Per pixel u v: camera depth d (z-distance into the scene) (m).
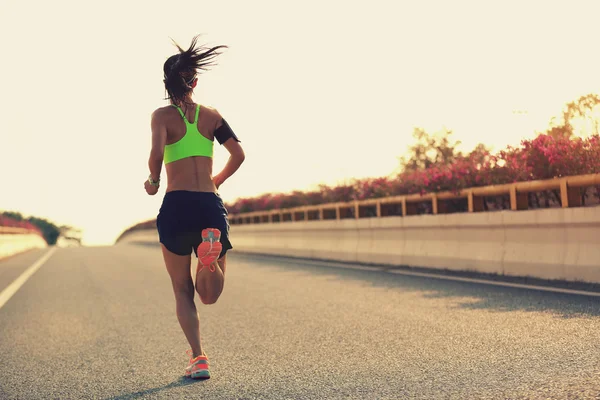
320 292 8.66
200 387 3.99
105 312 7.69
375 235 13.25
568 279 7.86
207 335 5.82
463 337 5.00
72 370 4.70
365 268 12.20
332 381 3.91
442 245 10.79
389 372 4.04
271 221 21.19
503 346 4.55
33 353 5.40
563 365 3.85
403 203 12.36
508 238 9.09
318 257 16.25
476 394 3.38
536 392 3.32
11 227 29.77
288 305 7.53
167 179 4.18
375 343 5.01
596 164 8.36
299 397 3.61
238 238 23.45
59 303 8.75
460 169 10.89
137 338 5.88
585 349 4.25
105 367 4.75
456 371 3.92
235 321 6.54
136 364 4.80
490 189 9.52
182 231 4.08
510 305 6.46
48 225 79.69
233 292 9.12
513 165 10.11
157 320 6.90
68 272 14.59
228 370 4.42
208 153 4.22
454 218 10.31
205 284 4.14
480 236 9.73
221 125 4.28
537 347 4.43
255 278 11.22
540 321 5.44
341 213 16.59
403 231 12.12
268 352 4.94
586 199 8.98
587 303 6.24
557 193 9.58
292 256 17.95
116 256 22.20
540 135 9.15
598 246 7.46
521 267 8.74
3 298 9.58
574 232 7.84
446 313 6.25
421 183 11.78
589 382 3.41
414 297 7.58
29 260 21.06
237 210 27.12
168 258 4.23
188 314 4.27
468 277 9.32
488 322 5.58
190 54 4.18
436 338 5.04
